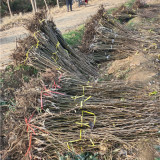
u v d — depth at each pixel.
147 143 2.88
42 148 2.78
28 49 4.52
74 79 3.89
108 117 3.15
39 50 4.54
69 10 14.77
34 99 3.09
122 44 6.34
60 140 2.87
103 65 6.18
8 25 11.79
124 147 2.94
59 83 3.62
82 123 2.98
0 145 3.24
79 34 7.98
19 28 10.93
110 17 7.32
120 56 6.17
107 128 2.99
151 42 6.30
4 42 8.43
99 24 6.61
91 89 3.74
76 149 2.96
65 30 8.91
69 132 2.95
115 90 3.83
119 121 3.12
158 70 4.95
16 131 2.93
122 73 5.27
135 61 5.50
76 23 10.07
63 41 5.33
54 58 4.70
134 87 4.04
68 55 5.08
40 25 4.66
